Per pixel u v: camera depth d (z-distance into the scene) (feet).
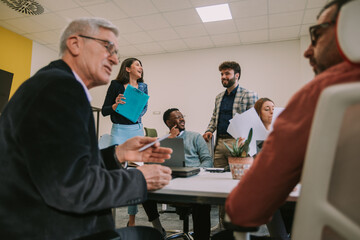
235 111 8.38
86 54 2.82
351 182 1.33
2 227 1.96
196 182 3.40
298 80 15.69
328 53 1.82
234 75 8.43
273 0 11.85
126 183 2.34
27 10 12.89
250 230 1.78
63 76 2.18
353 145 1.32
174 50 18.02
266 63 16.35
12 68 15.33
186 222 6.59
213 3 12.21
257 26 14.38
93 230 2.27
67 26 2.89
